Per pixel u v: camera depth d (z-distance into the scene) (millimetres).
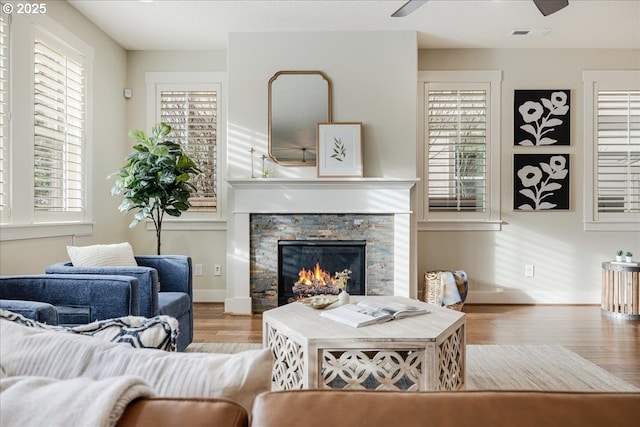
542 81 4742
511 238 4746
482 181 4742
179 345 2953
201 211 4793
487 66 4742
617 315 4145
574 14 3861
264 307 4270
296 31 4293
